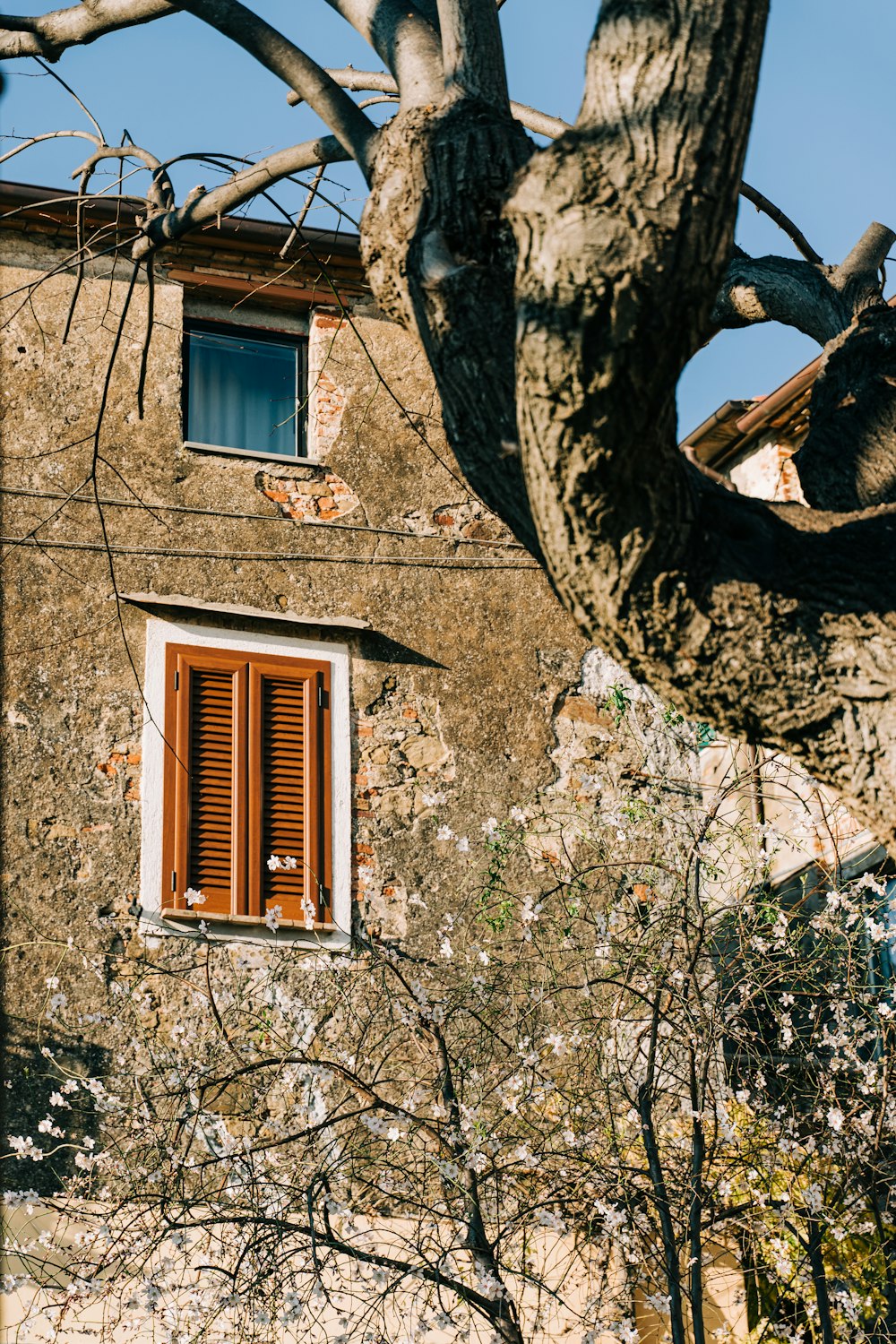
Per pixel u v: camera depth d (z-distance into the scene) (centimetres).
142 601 849
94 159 569
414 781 878
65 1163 729
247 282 945
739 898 812
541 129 542
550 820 886
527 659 927
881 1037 738
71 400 884
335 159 476
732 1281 776
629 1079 722
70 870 793
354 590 906
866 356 411
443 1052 671
